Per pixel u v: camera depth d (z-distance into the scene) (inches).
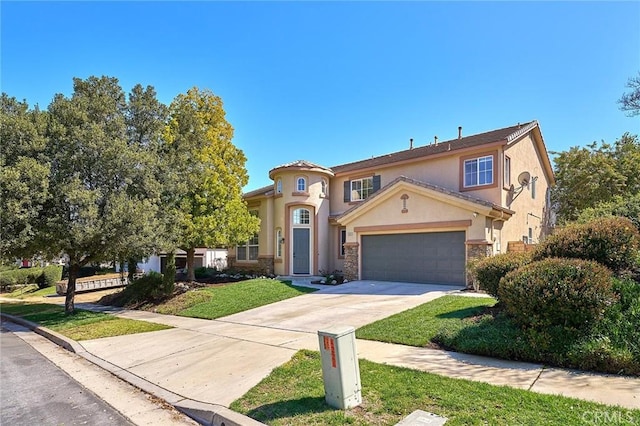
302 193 813.9
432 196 601.9
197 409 193.3
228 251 960.3
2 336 453.4
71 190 461.1
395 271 650.2
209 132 709.3
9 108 506.3
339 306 460.8
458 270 575.8
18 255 503.5
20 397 230.2
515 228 663.1
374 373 215.6
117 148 502.3
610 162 933.2
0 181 421.1
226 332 371.2
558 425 143.7
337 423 158.7
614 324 226.7
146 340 362.0
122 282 962.7
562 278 241.8
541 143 774.5
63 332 431.2
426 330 304.0
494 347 244.7
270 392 203.8
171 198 619.8
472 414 156.6
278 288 615.5
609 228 291.1
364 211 690.8
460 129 783.7
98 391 238.1
